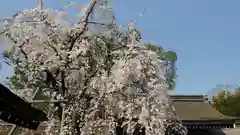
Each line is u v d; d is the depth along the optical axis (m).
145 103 8.52
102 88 8.46
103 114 8.80
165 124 9.52
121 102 8.57
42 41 8.42
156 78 9.05
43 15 8.57
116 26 9.28
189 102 17.84
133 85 8.63
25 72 8.52
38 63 8.43
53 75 8.55
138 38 9.38
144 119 8.33
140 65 8.55
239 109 35.81
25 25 8.40
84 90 8.39
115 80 8.42
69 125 8.35
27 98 8.39
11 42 8.35
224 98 36.72
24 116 6.41
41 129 9.89
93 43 8.94
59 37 8.60
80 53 8.51
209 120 16.06
